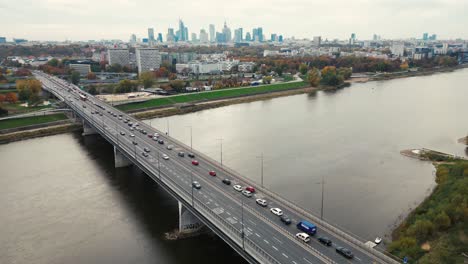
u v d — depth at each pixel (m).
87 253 101.00
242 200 106.38
